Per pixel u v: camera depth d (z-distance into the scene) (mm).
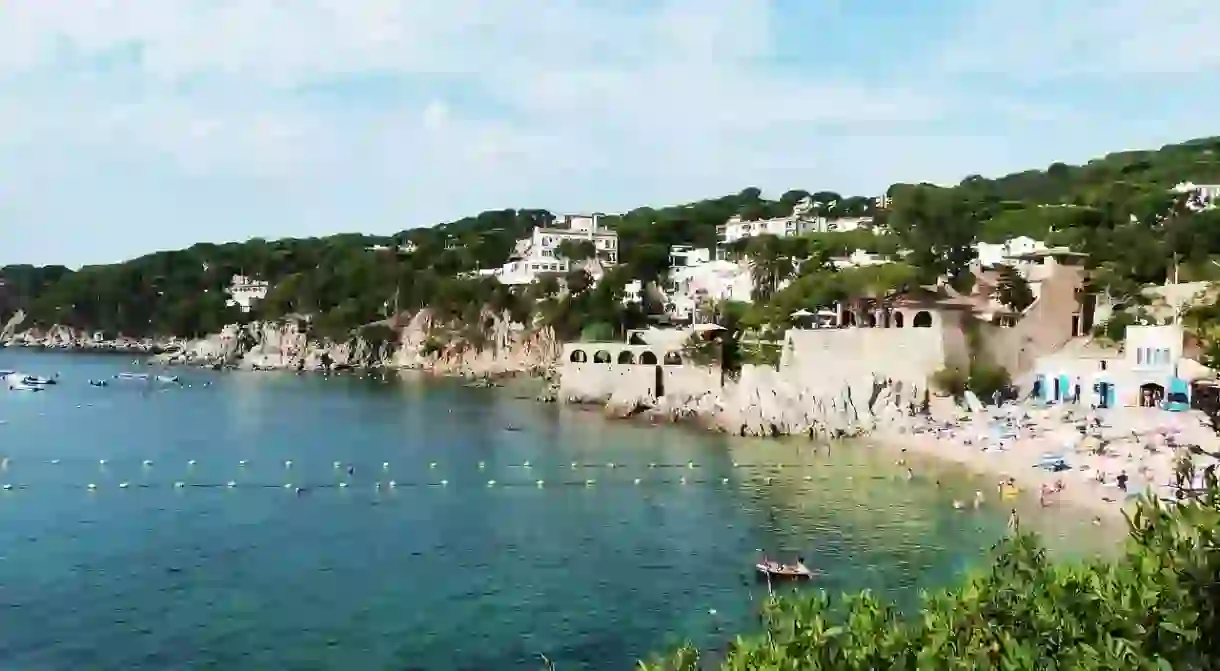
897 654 26156
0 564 83062
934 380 153250
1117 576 25094
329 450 147375
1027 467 115125
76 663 62062
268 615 71062
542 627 68938
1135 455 110812
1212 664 21531
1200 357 28828
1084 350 150875
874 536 90812
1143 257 197250
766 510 102688
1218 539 21828
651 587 77688
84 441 157875
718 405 175625
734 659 27844
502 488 117625
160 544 90312
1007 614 25812
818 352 166375
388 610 72312
